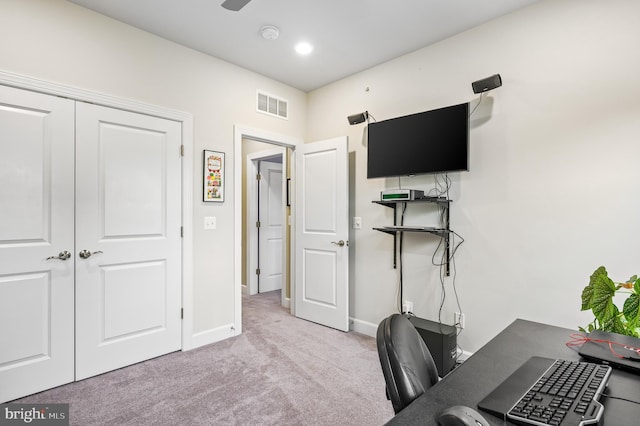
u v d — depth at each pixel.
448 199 2.64
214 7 2.30
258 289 4.88
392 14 2.38
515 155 2.35
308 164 3.61
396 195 2.70
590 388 0.81
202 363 2.55
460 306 2.62
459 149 2.49
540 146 2.24
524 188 2.31
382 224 3.14
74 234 2.26
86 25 2.30
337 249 3.33
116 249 2.44
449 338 2.37
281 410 1.95
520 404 0.75
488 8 2.31
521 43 2.32
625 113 1.95
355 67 3.22
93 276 2.34
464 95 2.60
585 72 2.08
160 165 2.67
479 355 1.11
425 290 2.83
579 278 2.10
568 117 2.14
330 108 3.60
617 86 1.97
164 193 2.69
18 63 2.04
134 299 2.53
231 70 3.13
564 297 2.15
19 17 2.05
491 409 0.75
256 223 4.86
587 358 1.05
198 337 2.88
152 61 2.63
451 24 2.51
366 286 3.25
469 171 2.57
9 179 2.03
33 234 2.11
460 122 2.49
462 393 0.86
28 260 2.09
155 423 1.83
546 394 0.79
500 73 2.41
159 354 2.66
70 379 2.24
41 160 2.13
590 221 2.06
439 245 2.76
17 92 2.05
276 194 5.13
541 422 0.68
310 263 3.58
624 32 1.95
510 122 2.37
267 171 5.00
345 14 2.38
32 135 2.10
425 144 2.68
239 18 2.44
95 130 2.35
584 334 1.29
